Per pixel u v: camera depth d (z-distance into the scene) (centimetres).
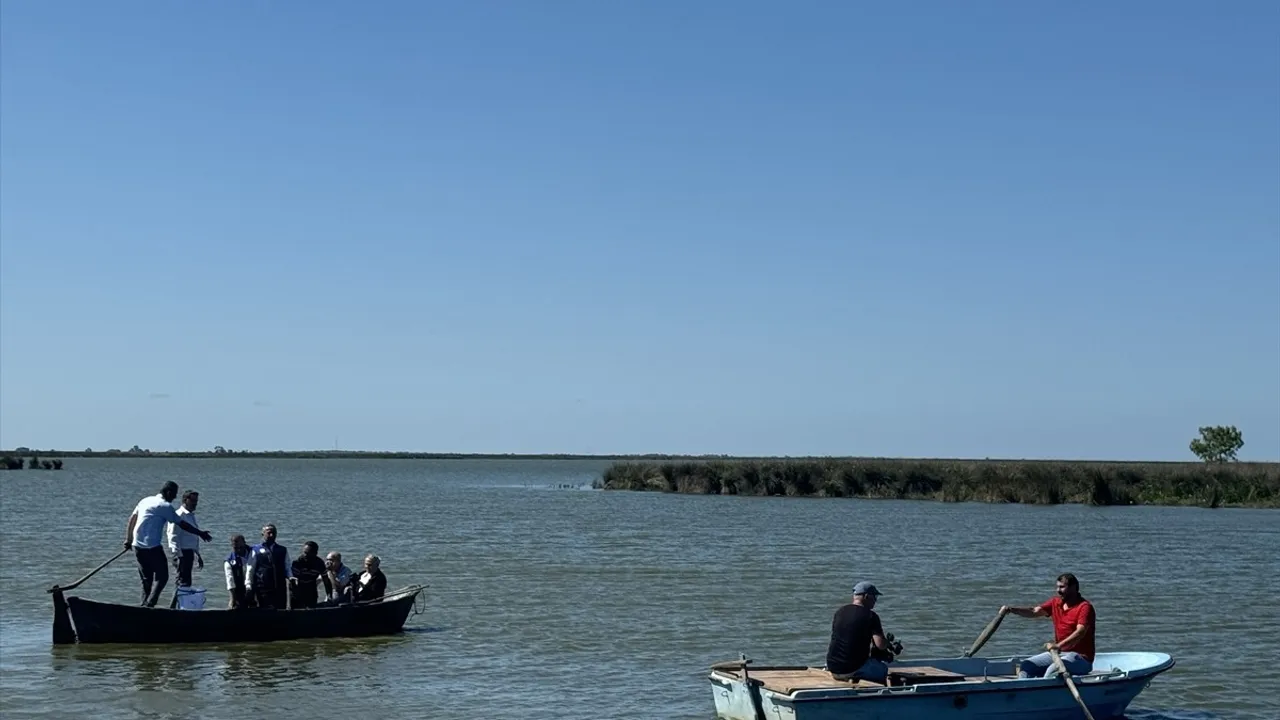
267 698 1995
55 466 18312
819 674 1850
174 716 1872
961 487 8600
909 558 4334
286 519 6594
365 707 1938
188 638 2459
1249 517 6744
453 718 1866
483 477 18275
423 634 2627
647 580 3628
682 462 10544
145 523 2495
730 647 2486
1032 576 3756
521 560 4244
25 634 2561
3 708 1914
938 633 2686
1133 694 1870
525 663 2305
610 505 8188
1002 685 1766
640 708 1938
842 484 9112
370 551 4603
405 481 15400
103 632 2438
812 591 3372
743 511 7338
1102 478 8100
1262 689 2097
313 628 2547
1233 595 3325
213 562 4088
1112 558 4334
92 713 1884
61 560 4038
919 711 1727
